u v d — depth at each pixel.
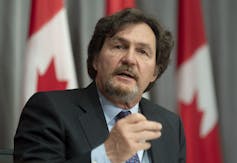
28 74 3.78
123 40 2.66
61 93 2.72
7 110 3.93
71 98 2.70
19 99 3.95
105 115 2.74
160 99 4.53
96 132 2.58
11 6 4.00
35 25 3.84
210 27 4.81
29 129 2.47
